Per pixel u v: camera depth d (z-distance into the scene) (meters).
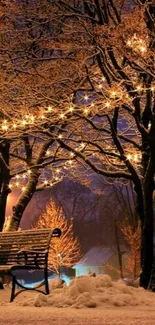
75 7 12.77
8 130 11.71
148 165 10.86
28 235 9.45
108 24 11.02
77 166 17.06
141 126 11.02
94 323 5.00
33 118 11.17
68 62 12.02
